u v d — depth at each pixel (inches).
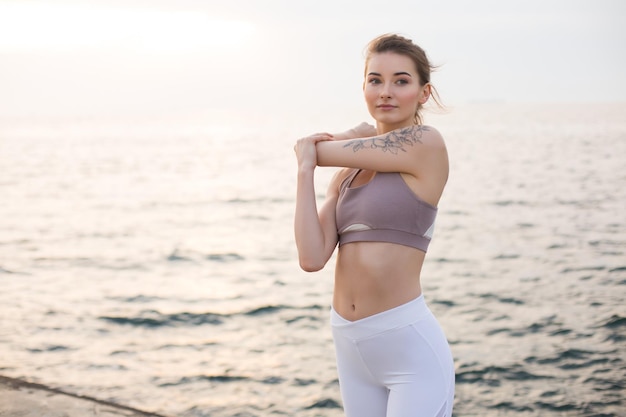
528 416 258.4
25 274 641.6
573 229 873.5
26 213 1263.5
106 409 134.6
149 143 4677.7
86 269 676.7
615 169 1867.6
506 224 944.9
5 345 366.6
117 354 351.9
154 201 1491.1
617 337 364.5
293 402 275.7
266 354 351.9
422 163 84.6
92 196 1598.2
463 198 1306.6
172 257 761.6
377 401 89.7
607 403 267.7
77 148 4126.5
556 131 4384.8
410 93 88.3
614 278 548.7
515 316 427.5
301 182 89.1
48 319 438.0
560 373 306.5
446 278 577.3
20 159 3157.0
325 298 511.8
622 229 858.8
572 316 419.2
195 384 298.8
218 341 384.5
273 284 583.8
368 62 90.7
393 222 84.6
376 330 85.3
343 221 88.1
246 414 262.4
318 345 371.2
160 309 475.2
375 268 84.7
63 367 324.5
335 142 88.5
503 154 2598.4
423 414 83.5
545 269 604.4
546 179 1637.6
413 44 89.0
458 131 4788.4
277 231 1003.9
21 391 141.7
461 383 297.3
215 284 590.9
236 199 1525.6
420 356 84.7
